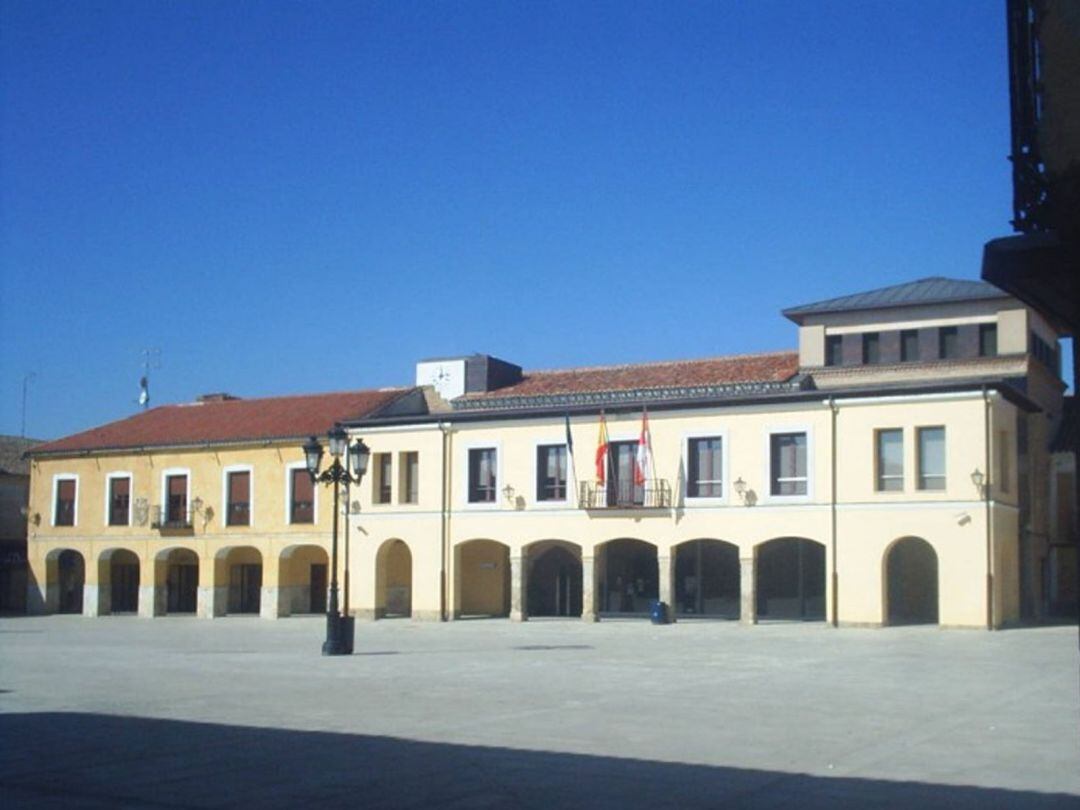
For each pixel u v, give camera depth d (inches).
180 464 2183.8
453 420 1905.8
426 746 561.0
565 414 1823.3
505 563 1988.2
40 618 2161.7
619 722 644.7
